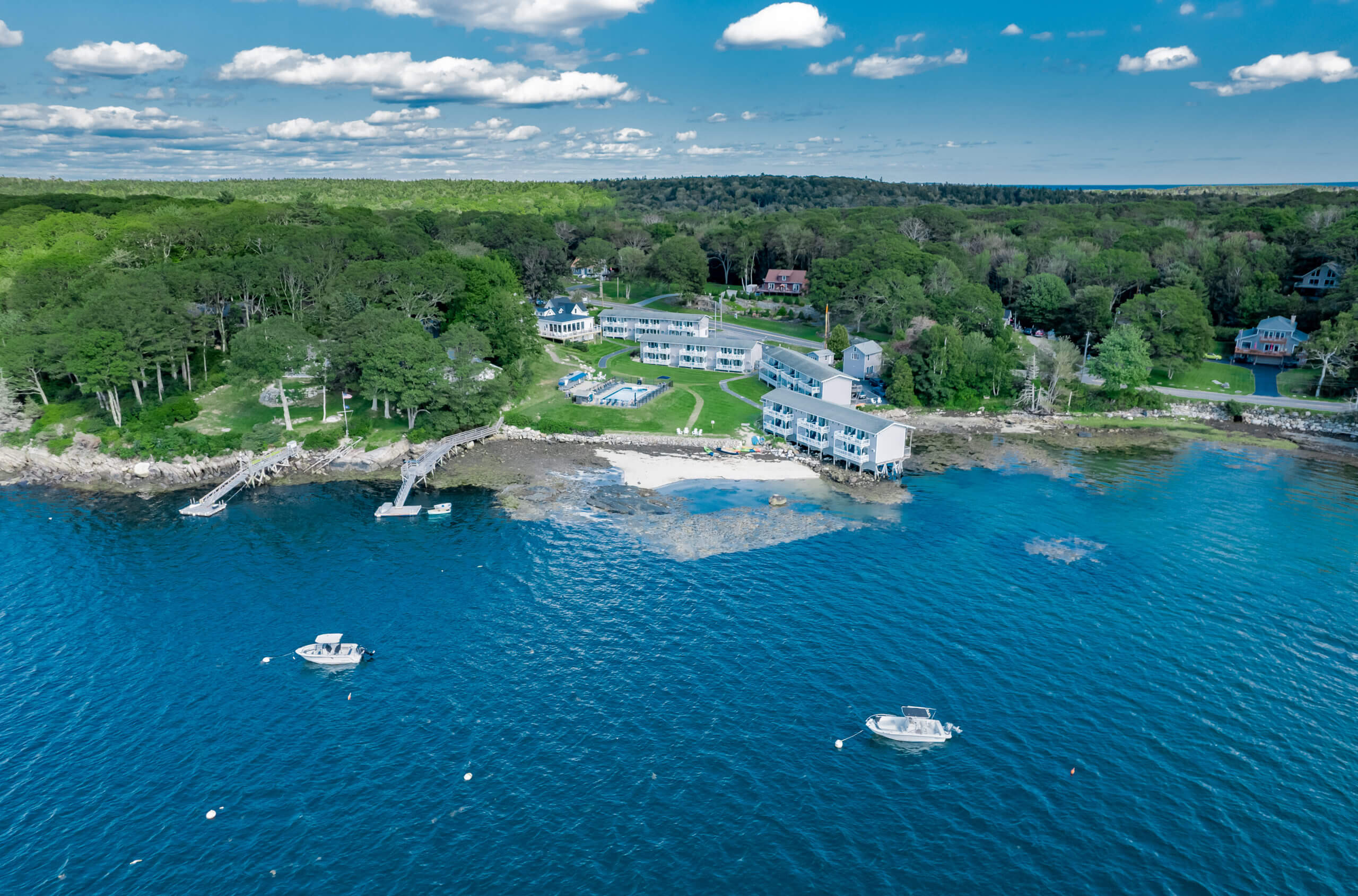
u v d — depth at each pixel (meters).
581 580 92.94
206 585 91.31
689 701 70.94
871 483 123.75
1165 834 56.94
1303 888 52.62
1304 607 86.12
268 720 68.81
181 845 56.06
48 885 52.62
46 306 146.75
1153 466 131.38
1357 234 195.25
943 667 75.88
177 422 133.62
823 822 58.16
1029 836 56.88
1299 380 167.00
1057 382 161.62
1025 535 105.06
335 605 87.12
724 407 155.75
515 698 71.50
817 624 83.38
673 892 52.25
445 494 118.31
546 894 52.03
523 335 162.25
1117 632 81.81
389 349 133.62
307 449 130.38
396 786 61.47
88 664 76.19
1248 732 66.81
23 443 128.62
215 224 189.50
